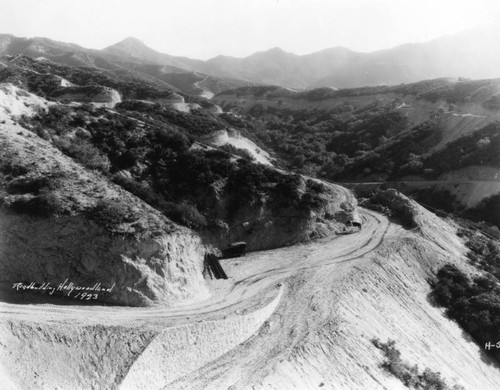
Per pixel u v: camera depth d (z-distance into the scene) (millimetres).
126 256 30500
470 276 50094
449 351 40312
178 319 28672
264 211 49719
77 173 36312
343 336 32969
